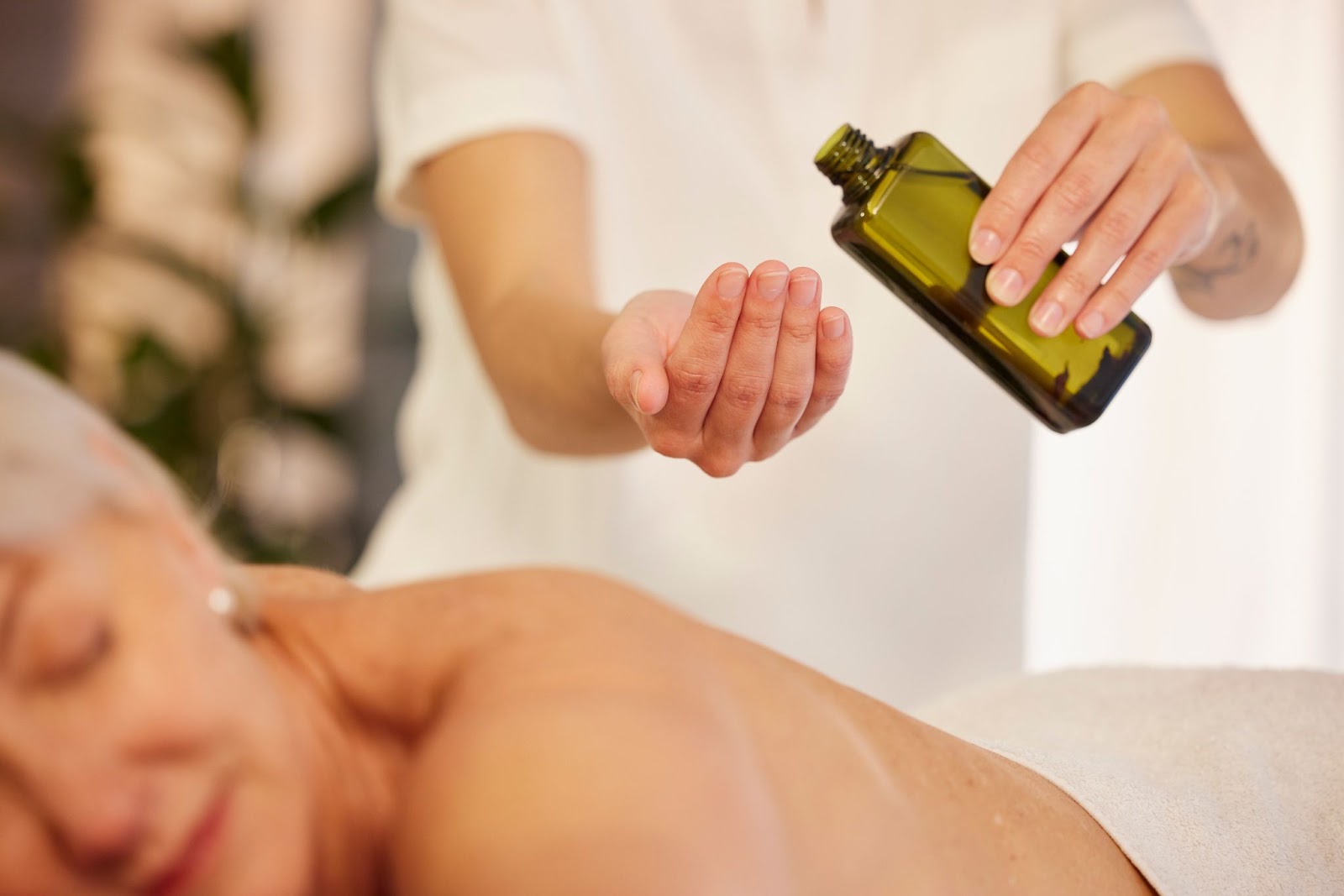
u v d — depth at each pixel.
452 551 1.27
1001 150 1.24
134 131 2.46
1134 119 0.79
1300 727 0.81
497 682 0.50
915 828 0.57
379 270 2.50
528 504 1.25
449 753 0.48
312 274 2.46
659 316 0.72
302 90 2.52
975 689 0.97
